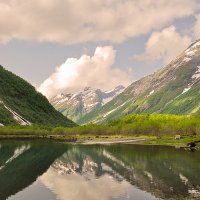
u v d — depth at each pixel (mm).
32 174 71938
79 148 147000
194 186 57375
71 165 87125
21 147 152875
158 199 48562
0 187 57969
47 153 122438
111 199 49531
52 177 68000
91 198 50281
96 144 174250
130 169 78750
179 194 51312
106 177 67438
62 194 52812
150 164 87500
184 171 74812
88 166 84875
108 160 98000
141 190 54406
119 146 158250
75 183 61156
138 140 197500
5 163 92125
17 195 52250
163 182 61219
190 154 114812
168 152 122875
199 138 170375
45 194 52844
